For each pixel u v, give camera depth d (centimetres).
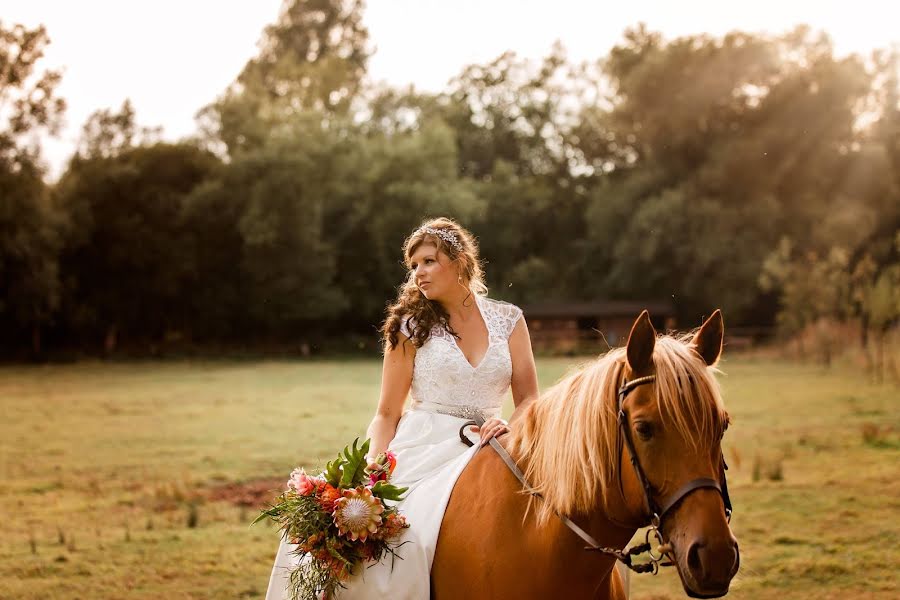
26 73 4116
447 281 366
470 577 312
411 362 373
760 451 1297
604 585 315
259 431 1653
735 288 4600
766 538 821
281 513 341
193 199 4609
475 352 367
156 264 4725
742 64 4856
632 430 273
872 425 1455
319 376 3180
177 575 748
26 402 2302
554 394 315
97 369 3769
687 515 258
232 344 4906
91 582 731
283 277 4675
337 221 4938
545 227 5891
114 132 4972
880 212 4862
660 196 4994
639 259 4853
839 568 723
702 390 267
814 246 4559
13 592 704
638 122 5150
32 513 1001
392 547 327
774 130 4731
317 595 331
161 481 1184
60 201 4597
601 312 5016
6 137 4109
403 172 4875
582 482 292
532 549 304
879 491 1008
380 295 4953
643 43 5353
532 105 6550
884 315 2481
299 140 4628
